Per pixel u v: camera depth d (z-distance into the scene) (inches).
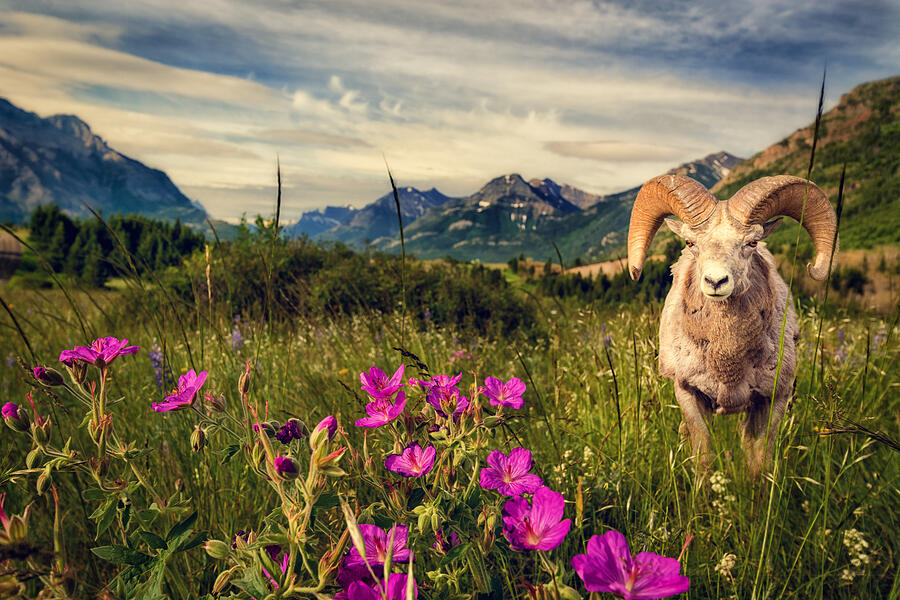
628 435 137.5
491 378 67.9
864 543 86.1
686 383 154.3
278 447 58.8
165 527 73.3
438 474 62.4
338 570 47.3
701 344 149.9
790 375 148.1
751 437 149.2
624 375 171.5
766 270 150.1
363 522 55.8
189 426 106.0
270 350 153.6
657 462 128.6
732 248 141.5
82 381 58.9
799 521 111.7
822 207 142.3
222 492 92.7
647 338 158.6
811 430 115.2
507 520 51.2
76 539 85.6
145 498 90.1
